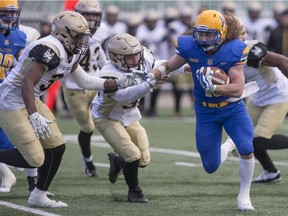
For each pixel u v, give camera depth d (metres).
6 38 19.06
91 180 22.17
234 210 17.33
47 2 51.00
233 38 16.95
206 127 17.48
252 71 20.89
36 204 17.67
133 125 18.91
